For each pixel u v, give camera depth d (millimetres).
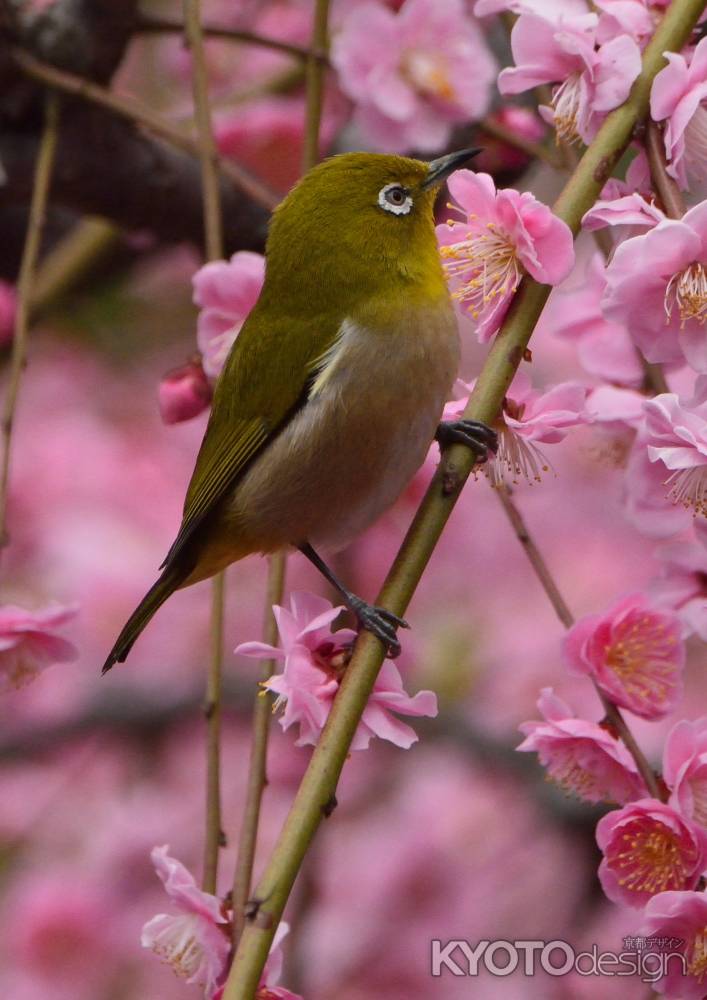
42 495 12875
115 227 10414
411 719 12156
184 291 13656
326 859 11680
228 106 11383
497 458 6141
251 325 7379
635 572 13070
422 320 7027
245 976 4762
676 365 7000
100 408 13617
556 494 12953
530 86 6285
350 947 11352
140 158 9688
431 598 13086
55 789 12859
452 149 9664
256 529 7512
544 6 6312
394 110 8852
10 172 9414
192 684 12602
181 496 13164
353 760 12609
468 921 11555
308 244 7227
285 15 13078
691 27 6027
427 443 7172
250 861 5789
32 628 7164
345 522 7422
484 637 12734
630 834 5730
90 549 12641
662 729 11641
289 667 5574
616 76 5891
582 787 6203
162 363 13875
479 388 5812
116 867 12156
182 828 12391
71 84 8344
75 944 11594
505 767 12008
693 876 5660
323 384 7020
